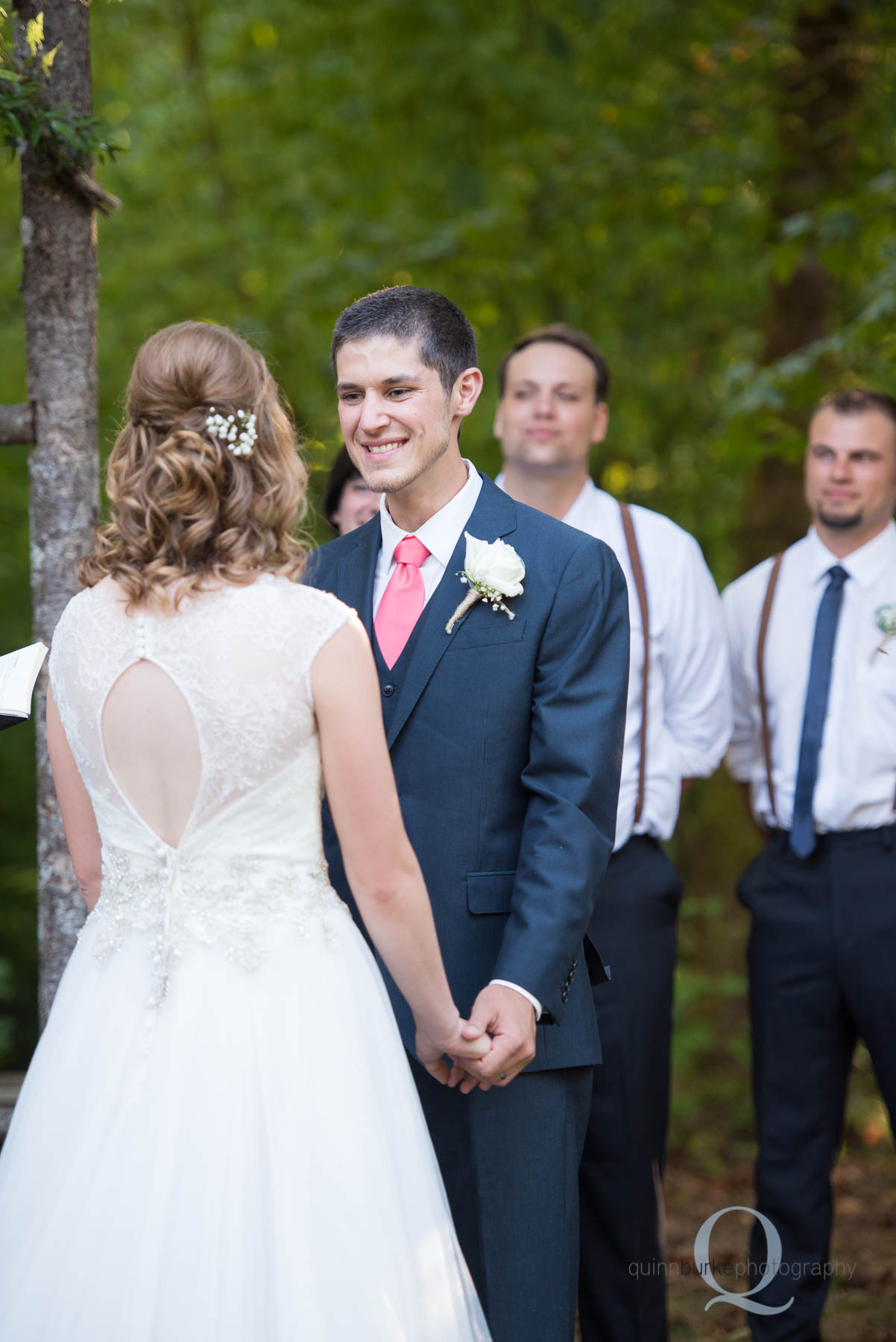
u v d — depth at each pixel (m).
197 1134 2.35
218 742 2.40
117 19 8.79
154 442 2.50
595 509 4.58
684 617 4.45
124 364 9.12
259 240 9.48
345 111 8.95
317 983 2.49
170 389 2.48
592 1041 3.14
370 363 2.99
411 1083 2.62
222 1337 2.24
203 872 2.47
